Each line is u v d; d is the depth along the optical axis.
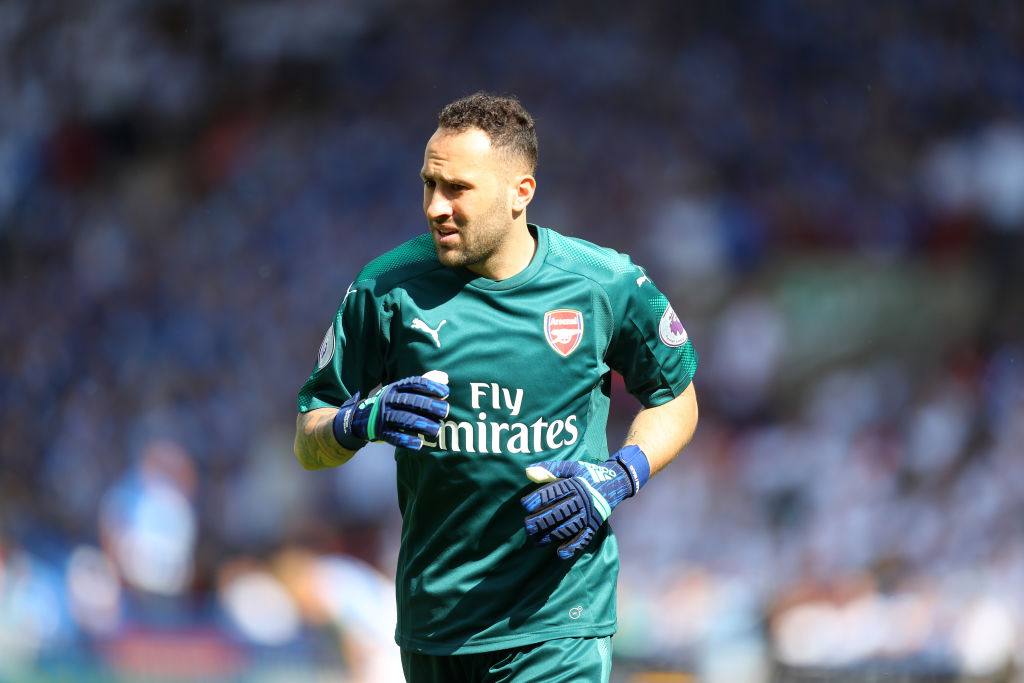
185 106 73.31
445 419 10.61
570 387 10.69
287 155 68.88
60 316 63.59
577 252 10.86
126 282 64.38
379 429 9.91
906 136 63.06
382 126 69.12
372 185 66.12
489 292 10.59
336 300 60.47
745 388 54.03
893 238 58.81
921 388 51.94
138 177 71.38
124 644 27.12
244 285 62.16
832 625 31.17
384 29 72.88
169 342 59.66
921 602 31.66
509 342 10.55
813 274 57.75
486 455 10.58
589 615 10.89
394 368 10.84
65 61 75.06
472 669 11.03
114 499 32.31
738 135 63.50
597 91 66.19
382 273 10.80
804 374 55.38
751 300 56.66
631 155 62.84
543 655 10.73
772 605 32.22
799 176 61.62
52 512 48.22
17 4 76.56
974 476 44.31
